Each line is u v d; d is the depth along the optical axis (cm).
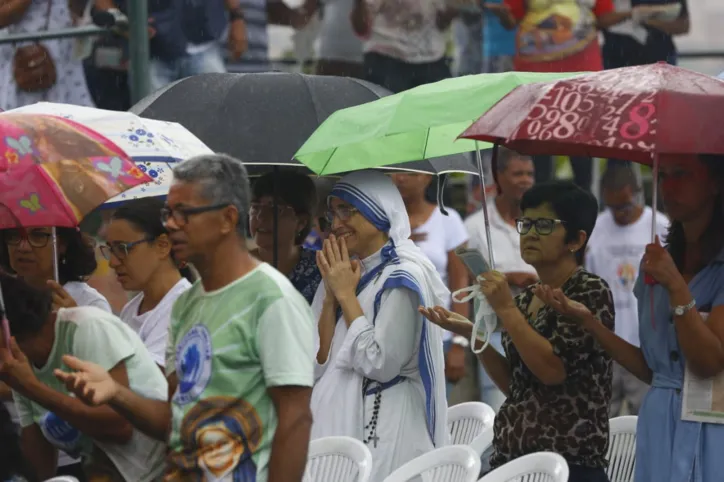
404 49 3491
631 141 1617
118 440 1784
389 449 2102
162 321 2069
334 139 2112
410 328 2111
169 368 1634
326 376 2167
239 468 1541
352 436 2114
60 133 1820
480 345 2059
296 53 3719
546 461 1742
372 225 2162
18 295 1783
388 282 2108
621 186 3262
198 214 1555
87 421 1745
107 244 2130
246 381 1544
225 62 3528
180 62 3375
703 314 1773
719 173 1770
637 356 1850
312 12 3653
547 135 1667
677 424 1781
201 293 1598
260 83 2402
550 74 2100
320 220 2441
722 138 1606
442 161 2438
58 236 2088
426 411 2130
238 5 3512
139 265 2086
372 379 2130
